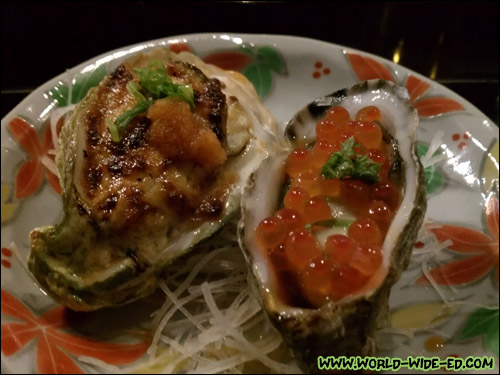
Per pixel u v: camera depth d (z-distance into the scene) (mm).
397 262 150
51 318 173
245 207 166
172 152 173
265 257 156
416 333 177
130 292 170
